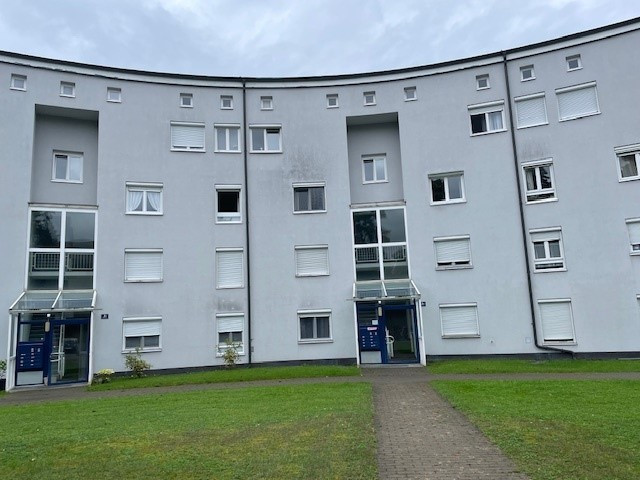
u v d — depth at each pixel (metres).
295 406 10.98
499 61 21.64
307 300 21.36
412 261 21.33
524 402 10.62
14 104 19.56
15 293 18.53
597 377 14.61
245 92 22.64
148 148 21.30
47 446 8.02
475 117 21.84
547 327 19.83
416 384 14.32
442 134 21.88
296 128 22.58
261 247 21.66
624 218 19.19
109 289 19.91
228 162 22.08
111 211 20.45
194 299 20.83
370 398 11.87
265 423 9.18
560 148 20.38
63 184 20.73
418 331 20.08
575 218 19.83
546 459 6.66
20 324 18.28
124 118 21.17
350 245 21.73
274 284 21.42
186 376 18.03
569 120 20.36
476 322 20.53
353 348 20.94
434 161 21.80
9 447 8.02
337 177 22.25
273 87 22.81
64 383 18.38
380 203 21.94
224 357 20.36
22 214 19.09
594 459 6.57
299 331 21.17
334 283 21.47
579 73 20.42
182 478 6.30
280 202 22.03
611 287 19.08
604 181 19.61
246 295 21.25
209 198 21.67
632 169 19.47
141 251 20.66
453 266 20.98
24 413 11.74
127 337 19.98
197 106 22.17
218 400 12.35
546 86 20.86
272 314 21.20
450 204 21.39
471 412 9.67
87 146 21.38
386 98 22.56
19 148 19.41
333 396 12.29
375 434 8.30
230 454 7.22
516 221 20.61
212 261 21.23
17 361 17.97
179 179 21.48
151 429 9.03
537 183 20.67
